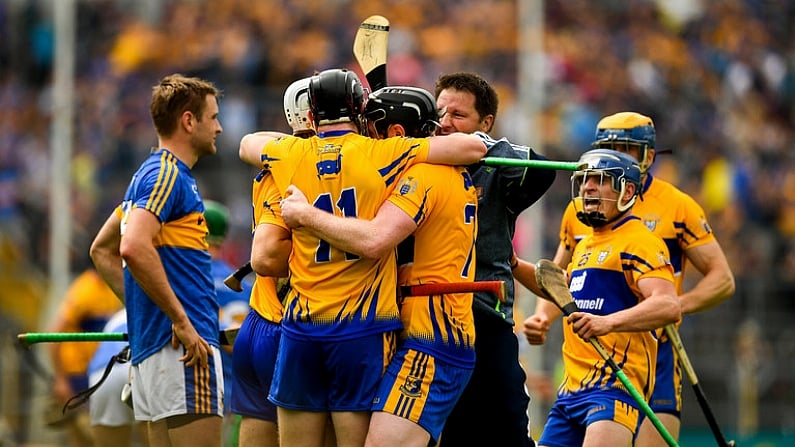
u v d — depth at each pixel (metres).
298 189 21.94
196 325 25.66
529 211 56.53
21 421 53.28
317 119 22.36
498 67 76.38
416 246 22.44
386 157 22.06
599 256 26.44
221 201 65.06
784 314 63.72
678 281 29.19
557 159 68.25
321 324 21.72
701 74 81.75
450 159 22.28
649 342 26.30
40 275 62.12
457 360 22.33
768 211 71.88
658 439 26.78
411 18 80.62
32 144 75.56
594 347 25.22
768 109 83.06
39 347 55.12
